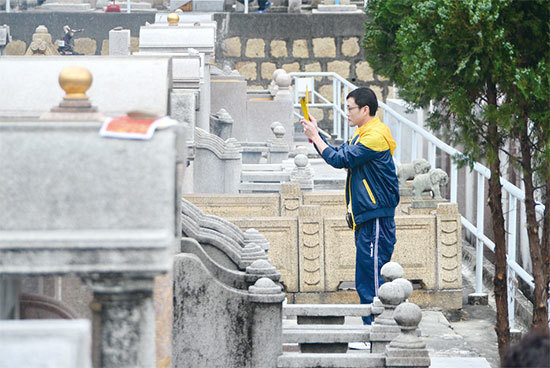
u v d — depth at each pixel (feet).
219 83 100.53
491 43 34.63
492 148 37.73
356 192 45.27
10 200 16.39
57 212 16.26
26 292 20.34
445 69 36.40
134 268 16.08
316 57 149.28
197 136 69.46
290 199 61.41
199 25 72.84
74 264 16.05
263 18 148.46
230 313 33.55
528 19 35.65
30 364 13.85
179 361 33.53
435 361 40.75
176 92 43.14
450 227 55.72
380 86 149.18
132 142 17.17
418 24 36.88
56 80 23.24
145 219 16.21
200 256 37.99
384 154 44.96
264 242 45.42
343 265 55.31
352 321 50.42
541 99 34.81
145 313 17.04
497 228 40.24
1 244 15.92
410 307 32.65
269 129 106.63
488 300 60.23
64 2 152.66
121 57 24.45
